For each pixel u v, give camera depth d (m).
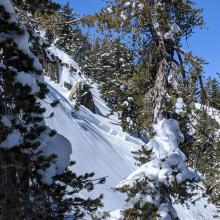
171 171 8.53
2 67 5.89
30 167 6.25
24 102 5.95
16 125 6.16
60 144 6.98
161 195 8.52
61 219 6.78
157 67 9.52
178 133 9.08
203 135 9.66
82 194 14.06
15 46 6.12
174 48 9.17
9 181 6.03
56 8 6.87
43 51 7.37
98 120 32.69
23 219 6.02
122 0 8.82
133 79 9.02
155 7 8.88
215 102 9.28
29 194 6.25
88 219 9.95
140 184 8.55
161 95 9.05
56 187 6.99
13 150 6.02
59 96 28.94
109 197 16.61
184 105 9.18
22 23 6.77
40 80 6.53
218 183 12.23
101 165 20.66
